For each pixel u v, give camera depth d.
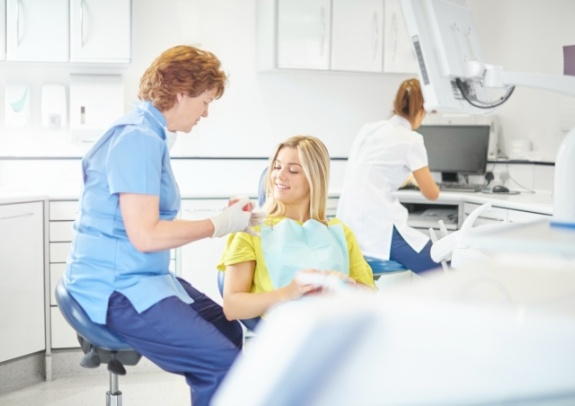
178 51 2.23
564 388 0.51
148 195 2.09
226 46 4.51
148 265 2.18
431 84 1.62
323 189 2.33
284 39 4.27
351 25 4.36
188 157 4.47
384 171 3.53
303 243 2.23
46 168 4.18
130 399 3.47
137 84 4.33
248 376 0.51
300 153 2.30
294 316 0.52
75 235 2.23
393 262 3.53
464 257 1.71
